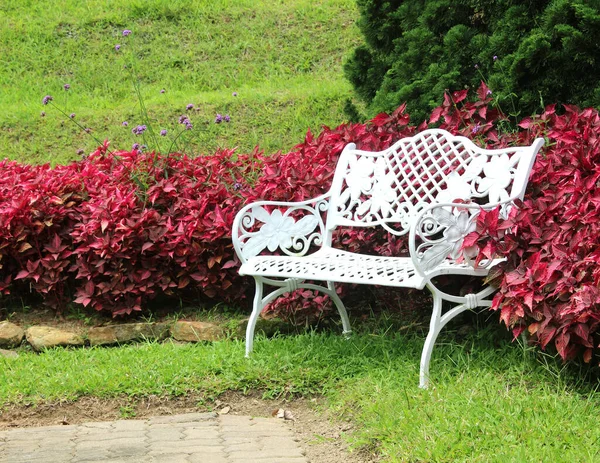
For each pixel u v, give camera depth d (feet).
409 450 10.11
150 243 16.31
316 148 17.38
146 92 34.47
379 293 16.11
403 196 14.49
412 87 20.33
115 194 16.96
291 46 37.91
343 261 13.93
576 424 10.28
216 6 41.24
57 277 16.74
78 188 17.93
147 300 17.02
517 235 12.26
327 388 13.00
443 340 14.12
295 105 31.07
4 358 14.84
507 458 9.43
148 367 13.85
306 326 15.44
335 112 30.48
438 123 18.99
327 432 11.69
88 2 42.19
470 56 19.80
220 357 14.07
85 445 11.37
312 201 15.11
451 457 9.75
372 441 10.85
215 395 13.10
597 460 9.19
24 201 16.85
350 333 14.96
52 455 11.03
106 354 14.90
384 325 15.30
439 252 12.35
